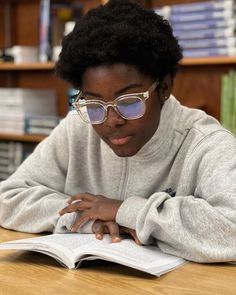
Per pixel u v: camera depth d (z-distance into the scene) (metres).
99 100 0.88
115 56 0.84
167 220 0.87
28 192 1.14
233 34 1.86
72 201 1.06
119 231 0.96
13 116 2.55
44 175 1.22
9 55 2.61
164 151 1.05
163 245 0.90
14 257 0.92
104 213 0.98
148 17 0.94
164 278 0.79
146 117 0.92
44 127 2.43
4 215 1.15
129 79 0.86
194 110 1.11
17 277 0.81
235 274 0.81
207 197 0.93
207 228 0.86
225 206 0.88
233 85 1.92
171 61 0.95
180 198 0.92
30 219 1.10
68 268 0.84
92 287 0.76
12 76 2.92
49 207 1.08
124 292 0.74
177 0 2.26
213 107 2.27
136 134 0.93
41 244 0.89
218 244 0.85
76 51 0.88
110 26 0.87
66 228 1.02
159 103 0.97
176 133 1.05
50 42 2.42
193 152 1.01
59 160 1.23
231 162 0.94
